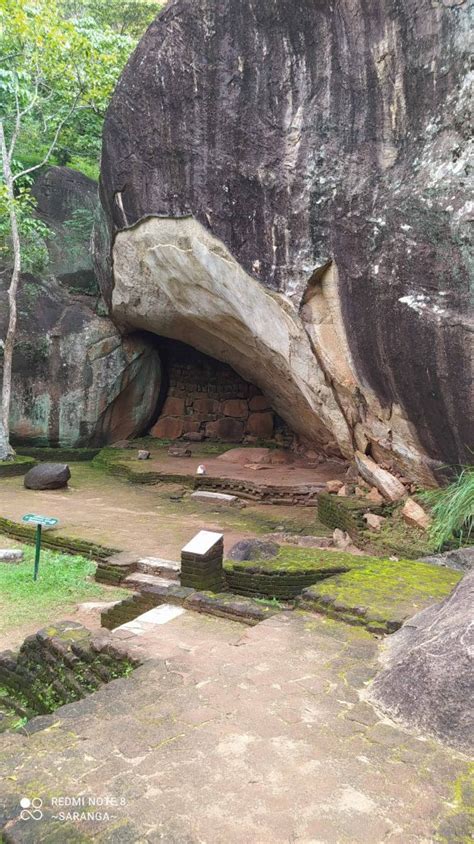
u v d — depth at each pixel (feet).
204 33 28.76
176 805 7.80
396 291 22.40
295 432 49.24
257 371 42.04
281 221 26.99
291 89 25.73
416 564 18.66
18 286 48.08
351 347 25.82
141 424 54.03
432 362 21.84
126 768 8.55
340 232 24.54
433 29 19.98
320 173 24.95
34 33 41.22
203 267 32.96
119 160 36.09
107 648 12.85
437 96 20.36
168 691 10.79
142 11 65.05
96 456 49.21
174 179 32.45
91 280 50.11
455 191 19.83
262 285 28.89
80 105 51.67
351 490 30.40
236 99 28.07
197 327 41.78
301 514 33.04
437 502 24.44
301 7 24.23
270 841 7.24
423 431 24.26
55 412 48.49
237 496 36.73
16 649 16.49
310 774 8.50
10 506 32.53
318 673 11.57
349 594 15.35
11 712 13.84
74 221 50.98
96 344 49.26
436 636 10.97
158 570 22.26
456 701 9.59
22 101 49.14
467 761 8.88
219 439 55.11
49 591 21.18
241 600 15.55
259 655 12.36
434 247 20.72
